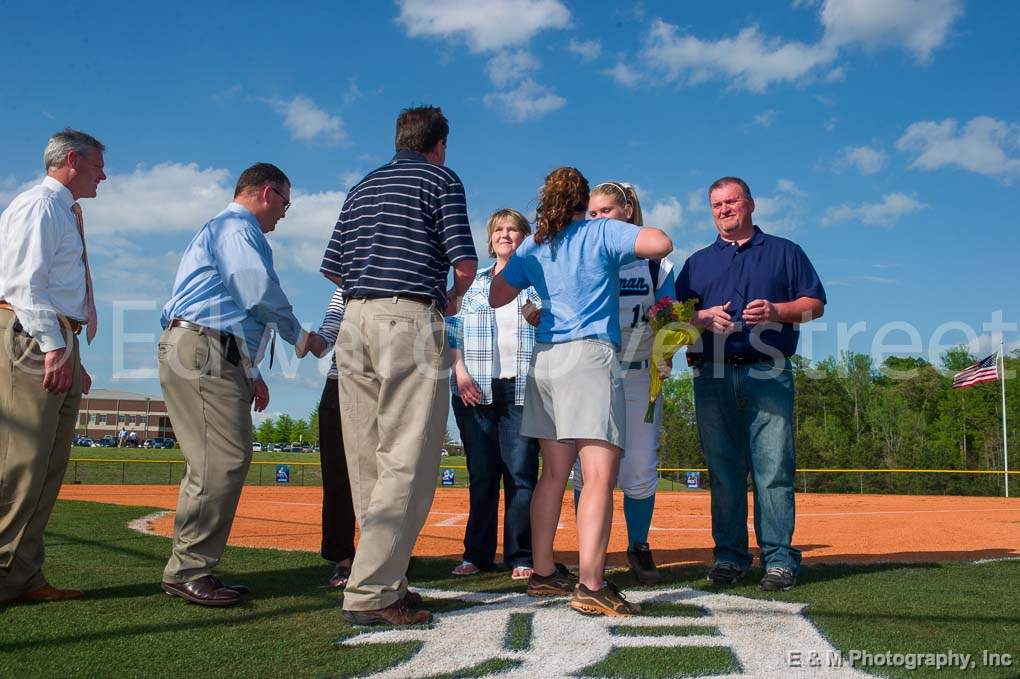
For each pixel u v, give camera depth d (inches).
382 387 125.3
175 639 107.5
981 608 133.3
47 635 108.6
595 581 129.3
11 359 128.7
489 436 186.4
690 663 98.0
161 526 274.2
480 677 91.7
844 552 231.0
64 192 137.2
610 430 129.7
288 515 371.6
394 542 119.5
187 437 133.9
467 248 129.6
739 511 170.4
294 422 5442.9
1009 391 2436.0
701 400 174.9
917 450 1615.4
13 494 128.3
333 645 105.7
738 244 175.5
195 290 136.6
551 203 136.3
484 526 186.5
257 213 150.7
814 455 1541.6
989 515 414.3
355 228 132.5
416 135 139.2
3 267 130.3
